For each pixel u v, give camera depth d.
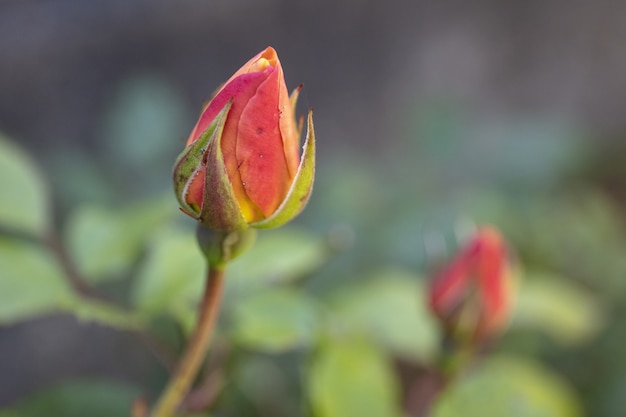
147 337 0.36
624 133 1.09
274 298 0.38
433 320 0.39
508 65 1.14
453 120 0.80
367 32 1.07
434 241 0.40
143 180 0.65
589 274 0.63
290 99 0.30
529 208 0.71
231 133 0.30
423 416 0.41
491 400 0.38
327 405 0.37
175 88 0.95
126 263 0.38
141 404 0.33
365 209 0.68
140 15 0.91
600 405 0.55
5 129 0.83
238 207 0.30
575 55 1.16
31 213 0.38
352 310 0.43
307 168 0.30
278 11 1.01
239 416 0.43
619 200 0.97
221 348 0.37
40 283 0.35
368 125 1.08
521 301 0.48
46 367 0.68
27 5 0.85
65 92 0.86
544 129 0.83
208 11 0.95
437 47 1.11
